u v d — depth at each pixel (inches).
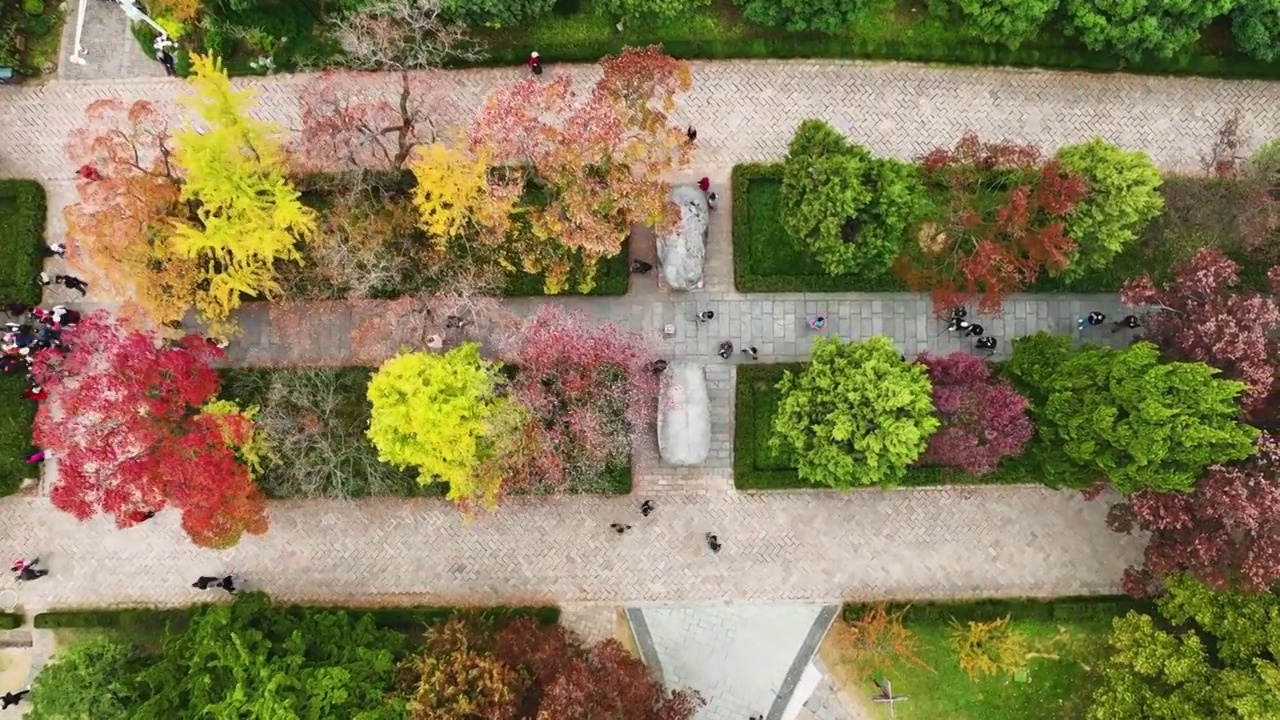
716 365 1594.5
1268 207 1408.7
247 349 1588.3
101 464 1267.2
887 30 1605.6
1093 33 1494.8
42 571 1582.2
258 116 1598.2
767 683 1588.3
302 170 1462.8
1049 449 1411.2
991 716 1584.6
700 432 1523.1
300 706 1337.4
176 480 1290.6
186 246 1288.1
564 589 1595.7
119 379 1274.6
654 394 1520.7
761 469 1584.6
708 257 1598.2
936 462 1565.0
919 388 1310.3
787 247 1593.3
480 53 1545.3
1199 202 1486.2
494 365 1422.2
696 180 1603.1
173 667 1396.4
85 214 1348.4
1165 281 1523.1
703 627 1592.0
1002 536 1592.0
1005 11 1476.4
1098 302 1593.3
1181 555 1360.7
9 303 1569.9
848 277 1577.3
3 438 1573.6
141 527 1590.8
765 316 1593.3
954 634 1517.0
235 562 1590.8
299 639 1411.2
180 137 1240.8
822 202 1348.4
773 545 1594.5
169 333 1585.9
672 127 1486.2
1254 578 1315.2
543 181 1378.0
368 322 1481.3
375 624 1558.8
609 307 1594.5
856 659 1584.6
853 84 1610.5
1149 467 1278.3
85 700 1382.9
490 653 1364.4
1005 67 1605.6
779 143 1605.6
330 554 1593.3
